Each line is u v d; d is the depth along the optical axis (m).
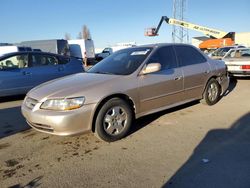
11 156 4.36
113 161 4.07
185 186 3.35
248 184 3.36
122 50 6.29
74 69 9.70
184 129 5.31
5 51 20.42
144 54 5.64
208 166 3.82
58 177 3.67
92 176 3.66
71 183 3.51
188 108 6.78
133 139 4.89
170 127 5.45
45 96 4.58
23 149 4.63
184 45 6.46
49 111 4.45
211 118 5.95
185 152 4.29
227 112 6.37
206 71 6.65
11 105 8.14
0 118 6.62
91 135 5.13
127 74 5.18
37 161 4.16
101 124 4.64
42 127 4.58
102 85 4.74
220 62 7.32
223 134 4.98
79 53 31.17
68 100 4.41
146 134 5.11
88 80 4.98
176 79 5.83
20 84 8.67
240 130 5.15
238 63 11.10
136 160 4.07
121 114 4.88
